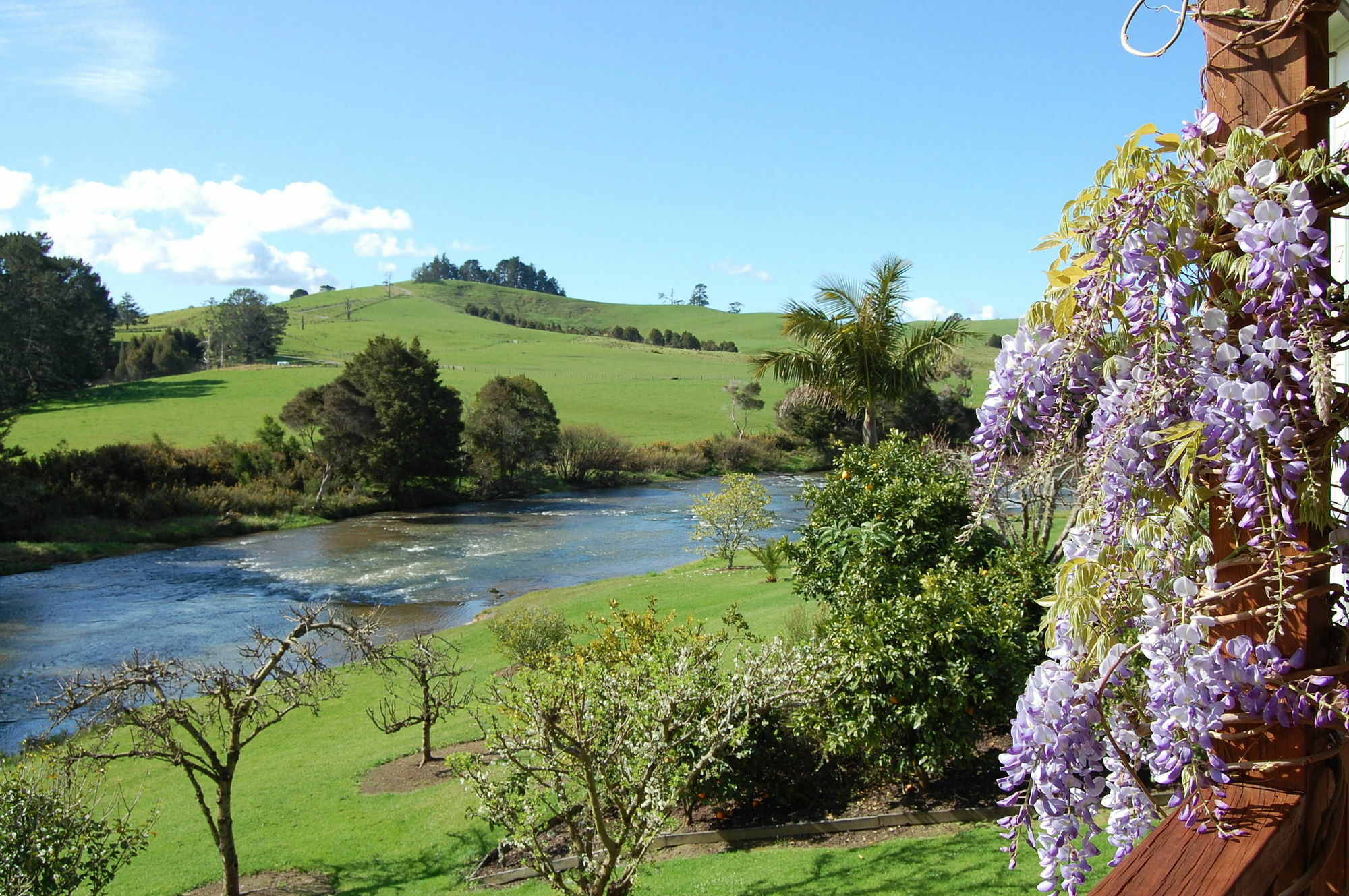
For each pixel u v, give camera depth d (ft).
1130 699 4.85
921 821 27.68
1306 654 4.22
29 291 236.63
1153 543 4.50
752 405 248.52
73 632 71.67
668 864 27.30
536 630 54.03
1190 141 4.62
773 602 60.64
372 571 95.55
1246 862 3.81
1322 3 4.22
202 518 125.18
